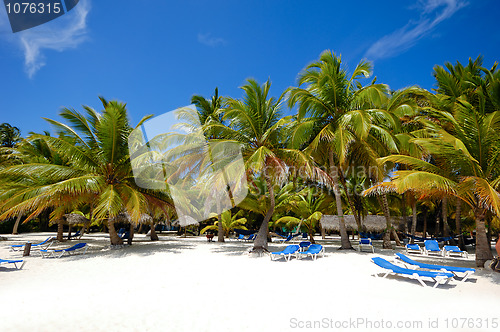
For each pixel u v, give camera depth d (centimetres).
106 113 1323
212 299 583
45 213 3484
